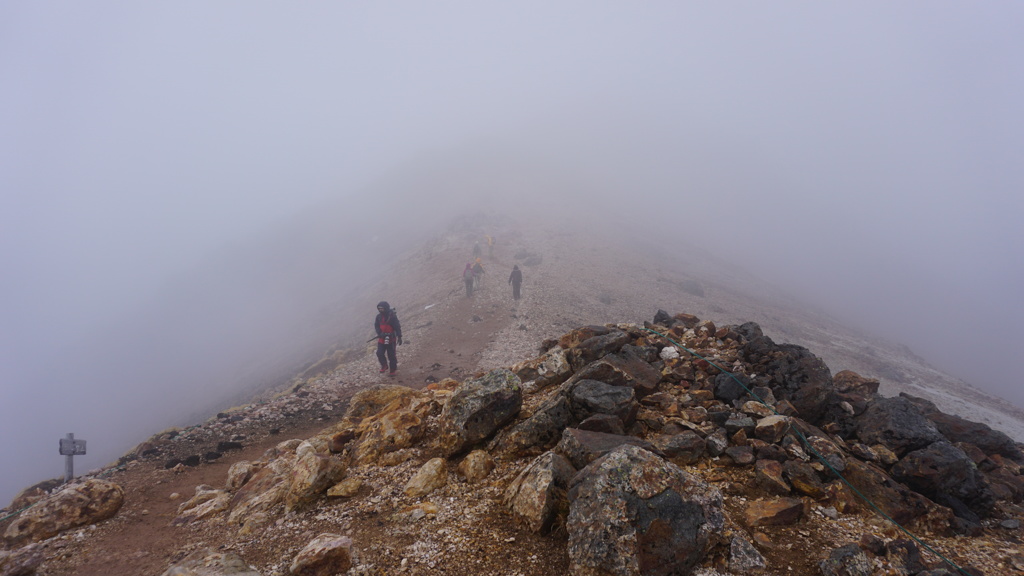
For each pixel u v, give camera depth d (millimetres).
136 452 8422
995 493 4539
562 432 4922
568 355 6926
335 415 10695
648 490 3244
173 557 4086
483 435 5129
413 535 3814
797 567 3275
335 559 3387
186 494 6090
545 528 3664
